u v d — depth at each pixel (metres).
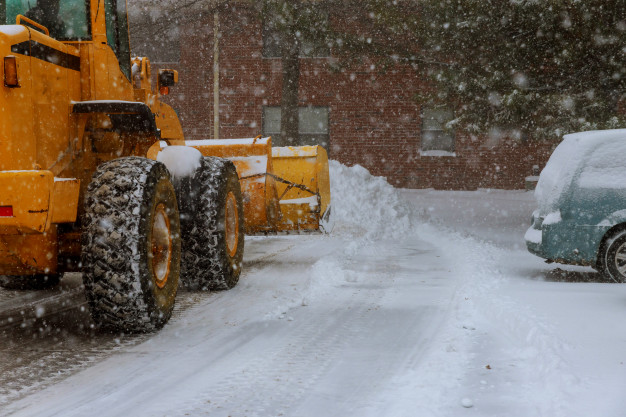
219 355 5.02
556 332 4.95
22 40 5.43
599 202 8.49
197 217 7.41
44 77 5.71
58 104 5.93
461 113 15.22
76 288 8.16
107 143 6.68
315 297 7.26
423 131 28.08
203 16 27.16
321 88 28.09
